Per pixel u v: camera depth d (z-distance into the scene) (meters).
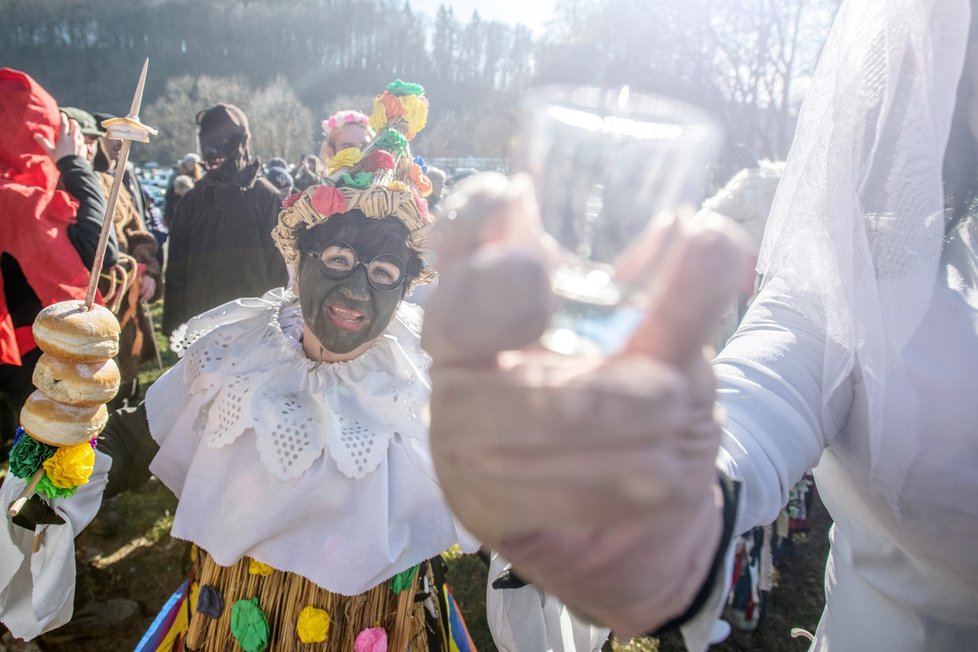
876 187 0.84
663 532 0.35
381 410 1.46
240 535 1.35
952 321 0.84
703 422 0.37
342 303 1.39
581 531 0.34
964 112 0.86
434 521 1.47
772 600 3.17
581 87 0.39
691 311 0.35
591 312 0.36
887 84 0.84
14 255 2.29
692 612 0.49
